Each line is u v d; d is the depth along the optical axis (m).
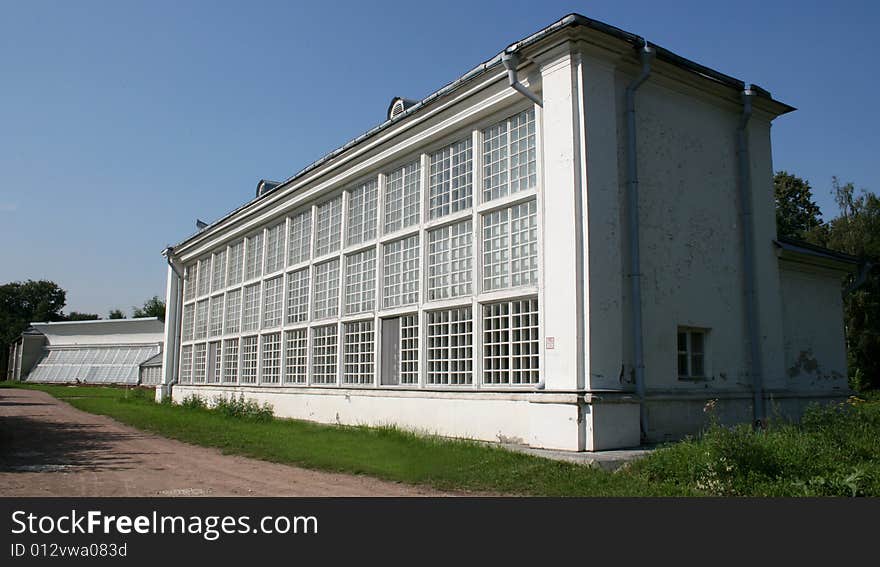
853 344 29.69
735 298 11.97
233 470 9.23
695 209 11.61
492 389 11.23
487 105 11.78
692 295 11.25
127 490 7.55
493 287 11.66
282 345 19.20
